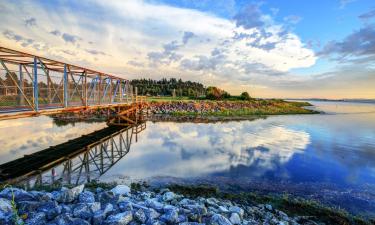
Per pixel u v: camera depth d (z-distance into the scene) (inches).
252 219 247.9
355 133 956.0
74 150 534.9
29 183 349.1
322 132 956.6
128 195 260.4
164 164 475.8
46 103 511.5
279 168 469.4
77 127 935.0
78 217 183.8
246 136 814.5
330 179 416.8
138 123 1093.8
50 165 433.7
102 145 597.0
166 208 216.2
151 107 1577.3
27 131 828.6
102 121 1109.7
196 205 241.1
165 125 1065.5
